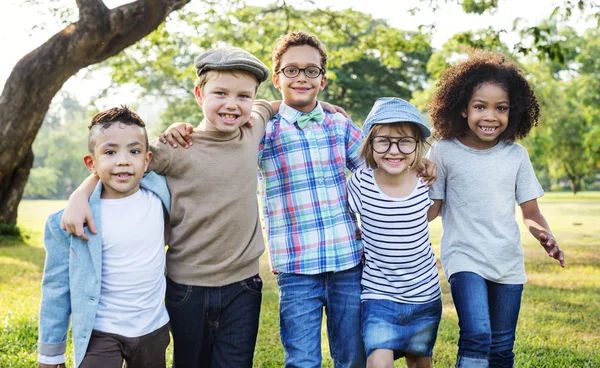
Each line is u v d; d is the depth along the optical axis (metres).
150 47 13.62
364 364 3.12
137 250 2.67
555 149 34.50
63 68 10.30
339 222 3.12
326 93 31.17
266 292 6.51
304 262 3.05
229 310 2.88
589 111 31.47
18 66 10.41
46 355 2.61
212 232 2.82
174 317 2.88
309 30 14.99
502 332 3.15
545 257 9.27
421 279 3.08
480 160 3.16
